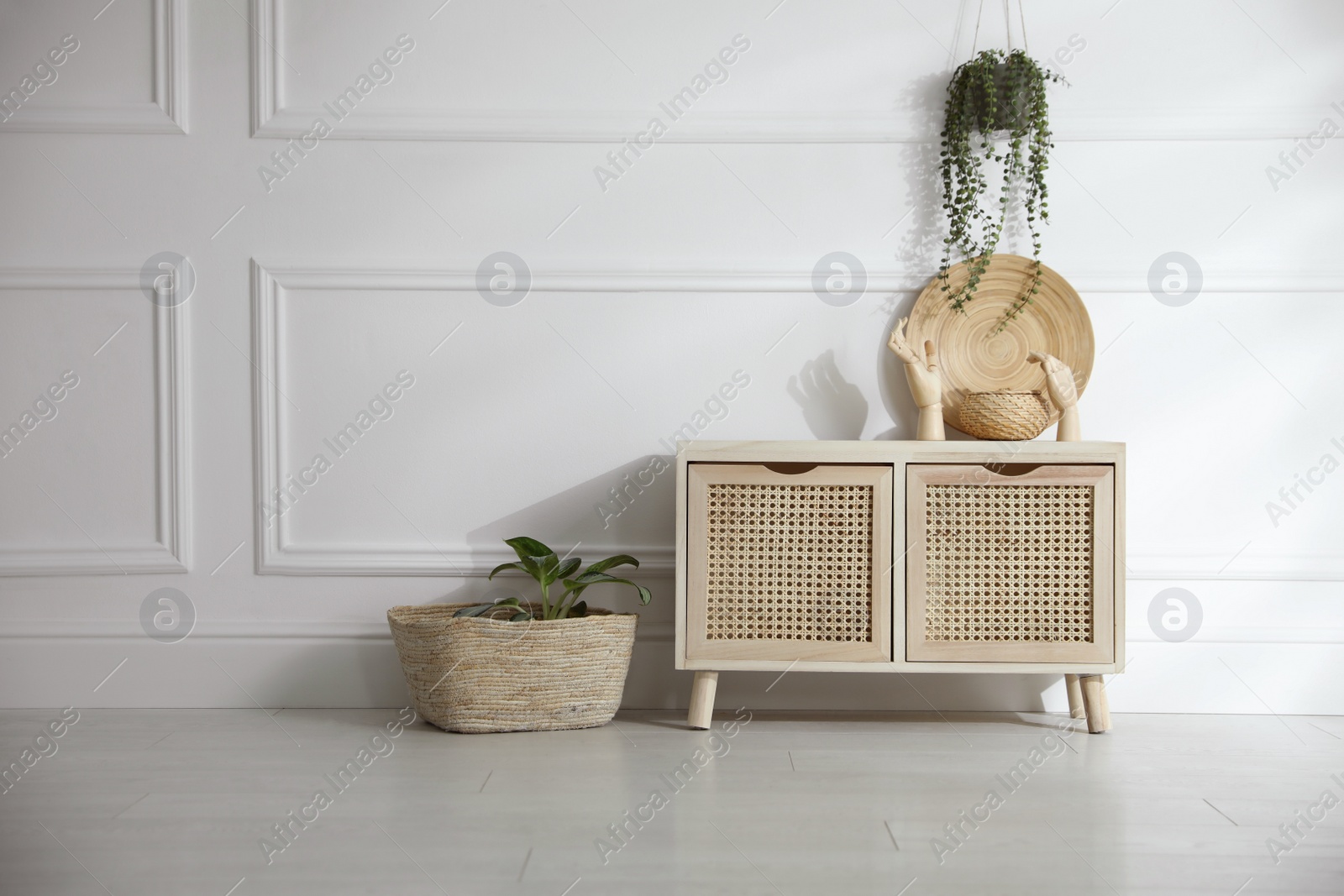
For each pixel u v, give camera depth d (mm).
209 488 2373
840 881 1301
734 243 2406
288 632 2363
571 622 2092
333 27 2381
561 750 1959
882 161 2408
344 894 1250
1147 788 1726
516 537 2273
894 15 2408
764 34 2406
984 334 2398
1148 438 2402
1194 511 2400
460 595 2385
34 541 2354
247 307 2379
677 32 2404
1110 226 2408
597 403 2402
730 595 2098
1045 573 2080
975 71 2307
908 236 2406
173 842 1434
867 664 2066
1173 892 1274
